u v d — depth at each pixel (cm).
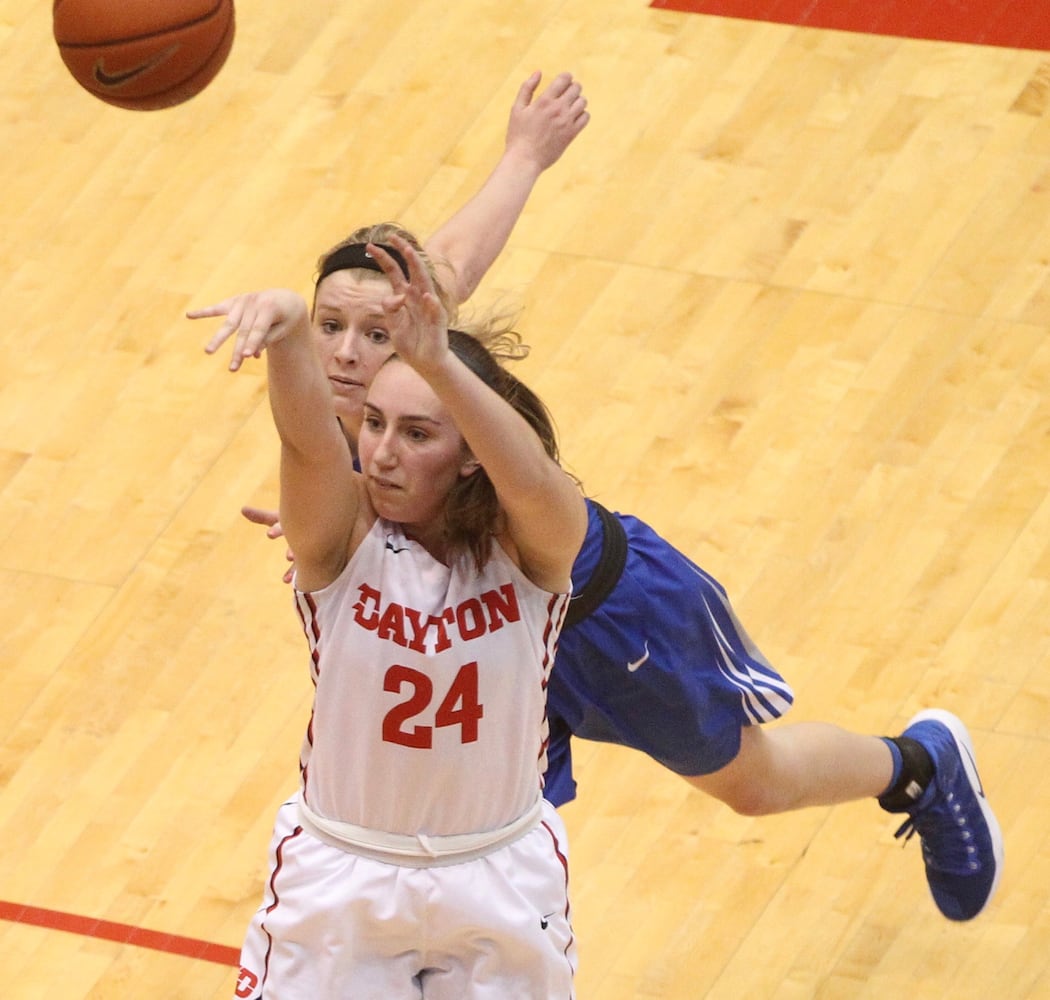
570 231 2150
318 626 1119
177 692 1800
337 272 1343
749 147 2223
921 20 2361
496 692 1116
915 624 1770
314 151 2306
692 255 2112
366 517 1118
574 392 1984
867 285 2059
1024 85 2264
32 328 2148
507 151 1584
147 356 2111
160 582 1897
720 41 2364
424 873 1147
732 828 1662
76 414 2059
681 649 1350
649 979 1546
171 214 2258
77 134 2378
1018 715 1702
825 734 1494
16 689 1812
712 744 1388
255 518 1260
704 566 1817
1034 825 1639
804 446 1919
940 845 1559
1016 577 1798
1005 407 1934
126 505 1969
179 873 1655
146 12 1356
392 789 1130
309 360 991
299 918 1159
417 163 2270
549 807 1234
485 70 2375
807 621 1778
